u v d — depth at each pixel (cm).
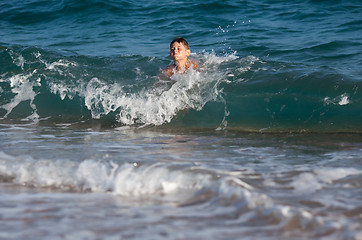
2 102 2423
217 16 4128
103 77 2492
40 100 2408
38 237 838
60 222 916
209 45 3306
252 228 873
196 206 1010
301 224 873
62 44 3550
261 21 3919
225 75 2380
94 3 4544
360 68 2489
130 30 3909
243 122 2022
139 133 1902
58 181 1230
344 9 4112
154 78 2456
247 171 1268
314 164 1344
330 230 841
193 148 1584
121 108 2255
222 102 2169
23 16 4475
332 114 1977
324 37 3319
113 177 1228
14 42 3628
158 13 4325
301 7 4247
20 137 1792
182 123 2067
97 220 930
